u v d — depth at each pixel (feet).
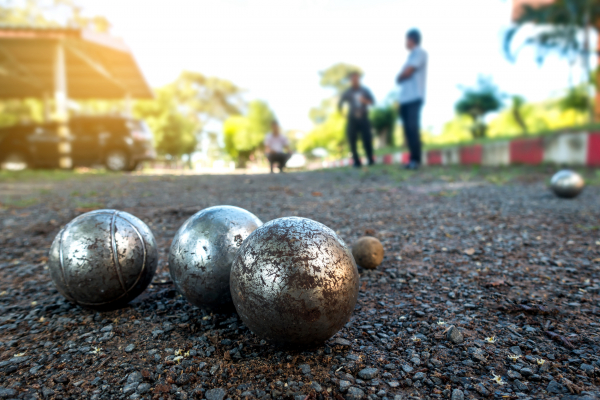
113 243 0.88
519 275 1.12
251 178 4.01
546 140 4.25
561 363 0.70
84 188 3.16
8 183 3.52
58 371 0.69
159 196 2.68
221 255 0.82
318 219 1.88
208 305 0.86
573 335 0.79
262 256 0.67
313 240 0.68
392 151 7.29
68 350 0.76
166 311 0.92
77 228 0.88
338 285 0.67
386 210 2.07
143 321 0.87
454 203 2.19
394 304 0.95
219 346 0.76
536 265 1.20
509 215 1.84
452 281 1.09
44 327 0.86
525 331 0.81
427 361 0.71
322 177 3.80
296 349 0.73
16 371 0.70
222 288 0.83
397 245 1.44
